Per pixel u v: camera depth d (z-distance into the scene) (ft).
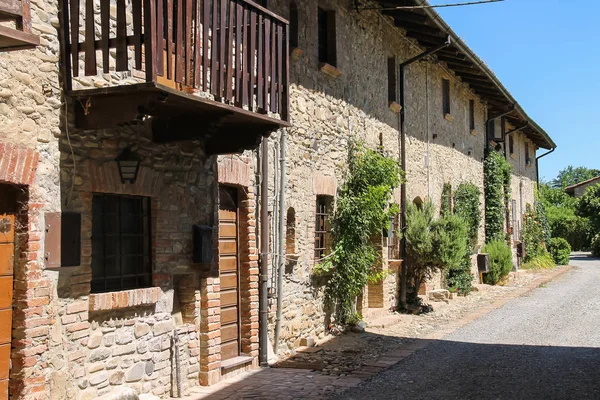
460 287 54.85
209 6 18.34
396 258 44.55
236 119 20.90
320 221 34.30
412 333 35.40
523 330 36.40
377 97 41.11
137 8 16.15
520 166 90.48
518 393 21.79
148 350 20.48
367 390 22.36
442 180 55.01
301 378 24.27
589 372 24.93
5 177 15.55
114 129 19.07
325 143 33.65
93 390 18.17
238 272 26.53
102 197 19.53
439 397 21.33
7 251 16.11
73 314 17.53
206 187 23.49
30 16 15.65
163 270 21.34
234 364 24.75
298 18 30.83
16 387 15.99
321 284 33.42
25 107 16.17
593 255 131.95
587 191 140.26
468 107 64.44
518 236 86.38
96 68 17.51
